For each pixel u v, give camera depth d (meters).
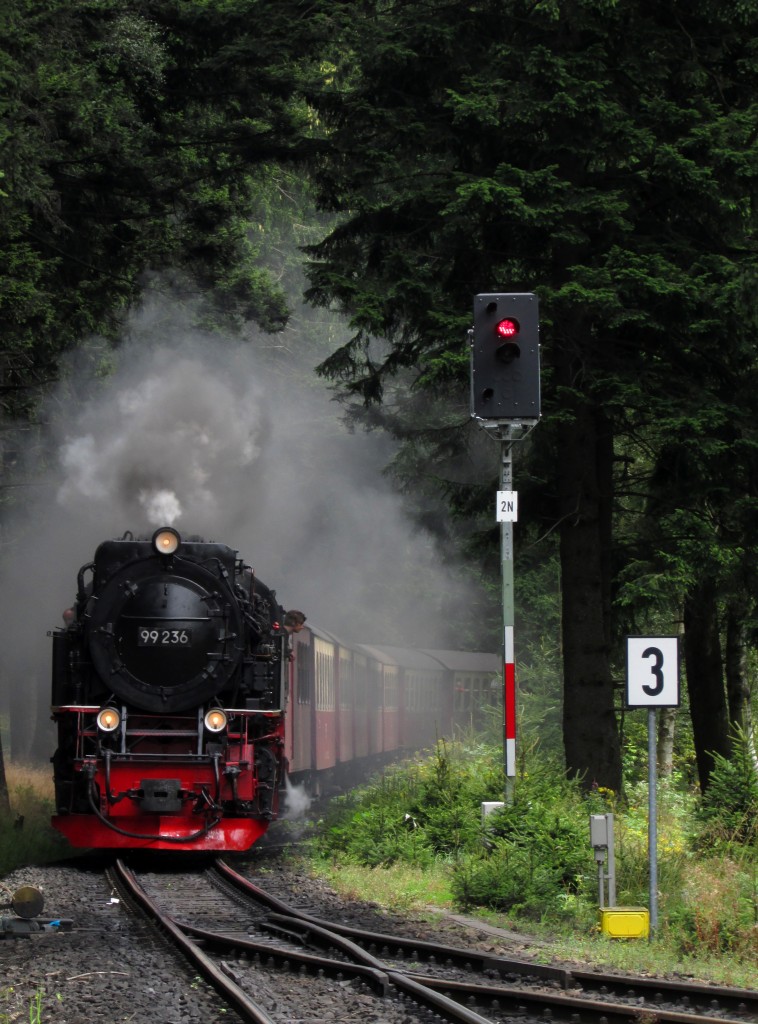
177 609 34.72
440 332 37.97
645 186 39.16
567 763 40.09
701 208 37.72
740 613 41.94
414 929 23.97
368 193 40.47
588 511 40.53
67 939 21.98
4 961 19.91
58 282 48.75
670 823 39.88
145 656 34.53
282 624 38.66
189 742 34.75
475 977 19.81
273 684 36.19
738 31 38.53
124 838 32.94
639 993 18.73
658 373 38.09
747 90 39.28
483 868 27.73
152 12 47.25
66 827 33.25
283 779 39.84
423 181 39.19
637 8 38.72
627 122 36.47
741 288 35.84
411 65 39.47
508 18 39.16
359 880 30.17
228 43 46.28
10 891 27.62
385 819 34.81
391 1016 16.75
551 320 36.75
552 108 35.81
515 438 30.92
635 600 37.59
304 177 47.53
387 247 40.22
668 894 26.39
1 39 38.38
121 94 47.66
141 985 18.20
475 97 36.62
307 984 18.86
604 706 40.16
